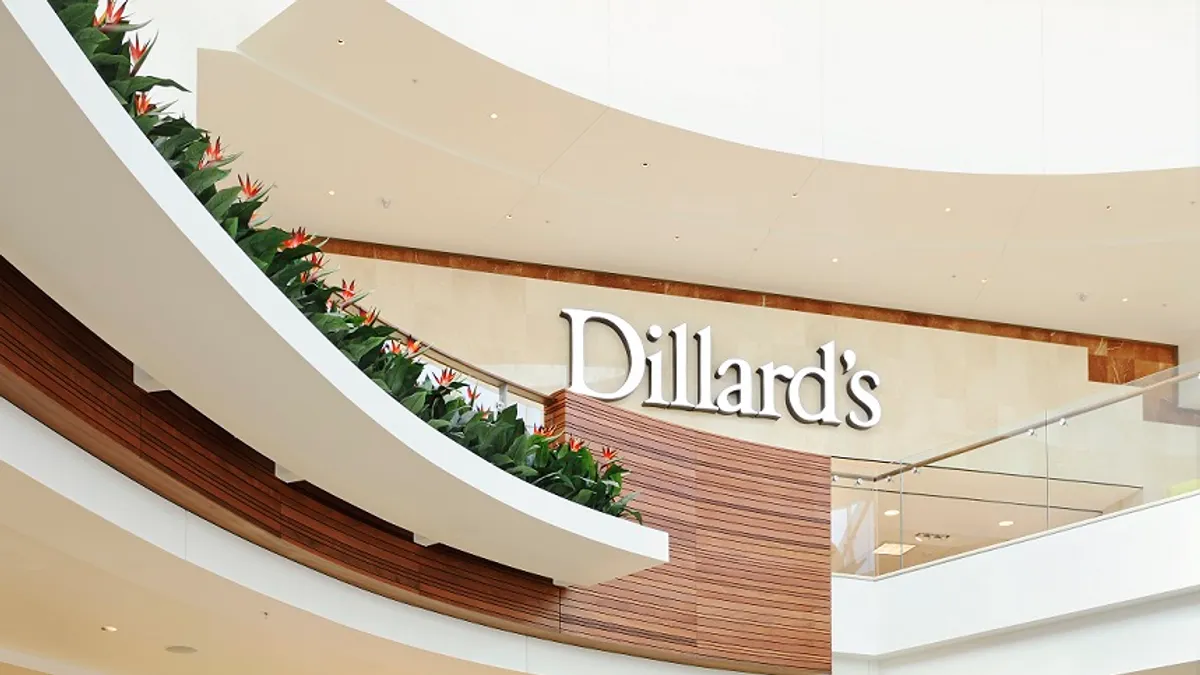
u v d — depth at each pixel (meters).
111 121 4.54
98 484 6.07
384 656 8.65
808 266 16.83
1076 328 18.48
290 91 12.54
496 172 14.48
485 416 8.68
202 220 5.16
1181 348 18.89
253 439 6.81
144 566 6.70
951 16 15.87
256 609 7.50
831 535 12.60
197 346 5.85
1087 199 15.85
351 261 15.59
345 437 6.82
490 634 9.17
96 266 5.21
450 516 8.01
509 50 13.37
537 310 16.34
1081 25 16.03
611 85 14.08
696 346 17.00
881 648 12.44
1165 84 15.89
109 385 5.97
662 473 10.59
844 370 17.56
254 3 11.80
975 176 15.33
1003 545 12.14
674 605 10.32
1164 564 11.19
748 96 14.86
